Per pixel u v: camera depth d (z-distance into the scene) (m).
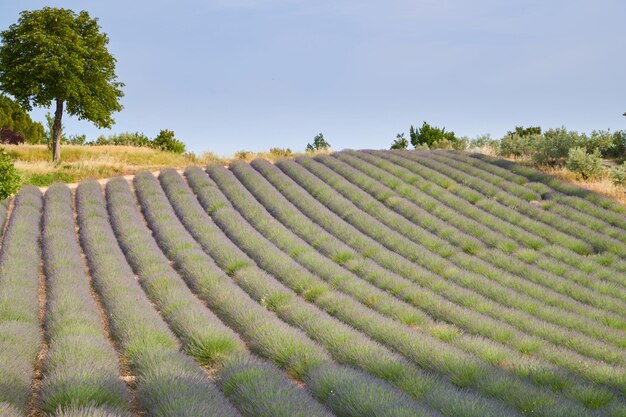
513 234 17.41
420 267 14.78
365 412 6.42
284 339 9.30
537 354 9.34
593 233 17.11
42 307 12.34
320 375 7.69
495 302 12.42
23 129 55.44
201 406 6.14
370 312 11.24
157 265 14.80
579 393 7.45
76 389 6.71
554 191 21.28
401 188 22.52
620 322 11.18
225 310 11.53
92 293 13.44
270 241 17.80
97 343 8.94
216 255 15.84
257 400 6.64
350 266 14.99
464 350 9.35
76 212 22.25
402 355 9.24
